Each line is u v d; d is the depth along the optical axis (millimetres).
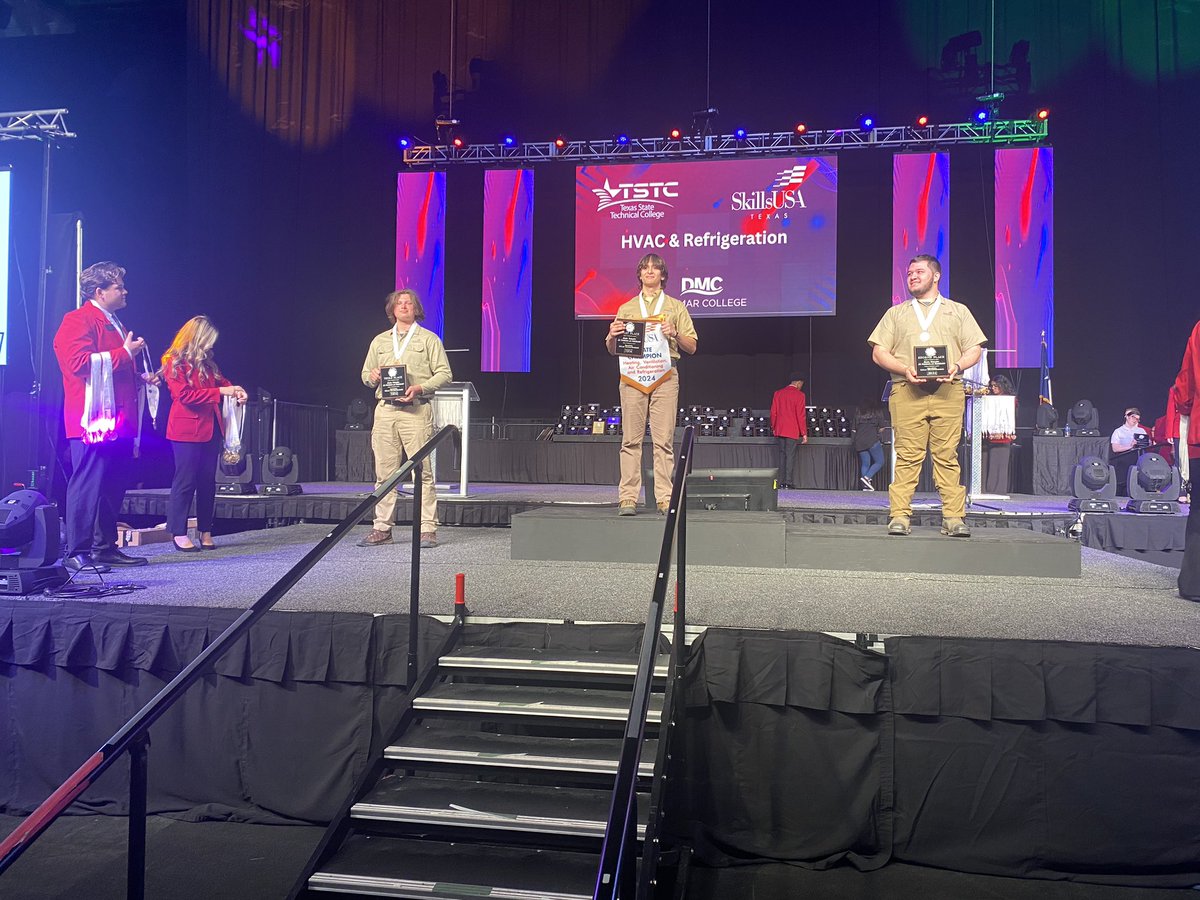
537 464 12062
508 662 3783
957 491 5227
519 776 3432
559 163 12930
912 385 5180
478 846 3217
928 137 11789
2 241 7590
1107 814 3602
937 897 3492
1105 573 5238
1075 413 10641
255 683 4133
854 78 12500
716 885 3584
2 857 1851
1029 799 3652
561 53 13039
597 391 13383
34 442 8023
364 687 4043
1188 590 4340
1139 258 11945
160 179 13289
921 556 5176
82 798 4258
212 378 6188
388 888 2961
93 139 13289
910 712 3652
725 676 3711
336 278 13125
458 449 11898
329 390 13117
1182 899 3479
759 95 12727
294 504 8594
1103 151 12000
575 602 4273
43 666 4258
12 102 13453
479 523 8188
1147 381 11930
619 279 12172
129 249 13211
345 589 4609
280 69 13109
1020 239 11555
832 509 7438
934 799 3723
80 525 4941
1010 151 11594
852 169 12867
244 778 4172
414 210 12508
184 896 3482
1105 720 3512
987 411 8695
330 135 13148
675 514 2893
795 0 12656
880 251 12828
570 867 3070
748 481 5945
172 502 6047
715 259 11984
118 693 4227
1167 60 11820
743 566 5375
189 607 4133
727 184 11961
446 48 13148
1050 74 12102
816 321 13023
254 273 13000
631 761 1890
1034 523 7457
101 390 4941
